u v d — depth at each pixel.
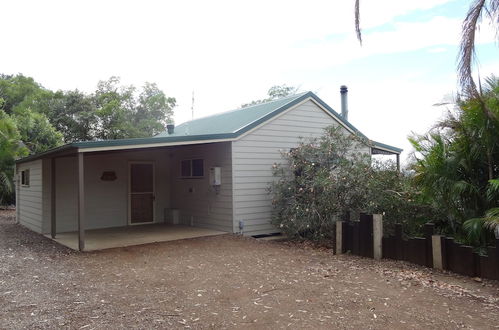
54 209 9.78
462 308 4.37
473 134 6.85
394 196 8.23
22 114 23.56
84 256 7.33
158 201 12.56
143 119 33.50
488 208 6.82
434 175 7.21
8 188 17.48
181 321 3.95
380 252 7.09
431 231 6.44
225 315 4.13
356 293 4.90
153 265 6.54
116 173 11.84
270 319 4.01
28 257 7.23
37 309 4.29
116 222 11.76
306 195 9.17
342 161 9.33
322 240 8.80
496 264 5.54
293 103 10.88
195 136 8.89
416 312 4.22
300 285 5.28
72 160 11.05
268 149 10.43
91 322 3.90
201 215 11.12
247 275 5.85
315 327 3.80
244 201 9.96
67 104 25.94
